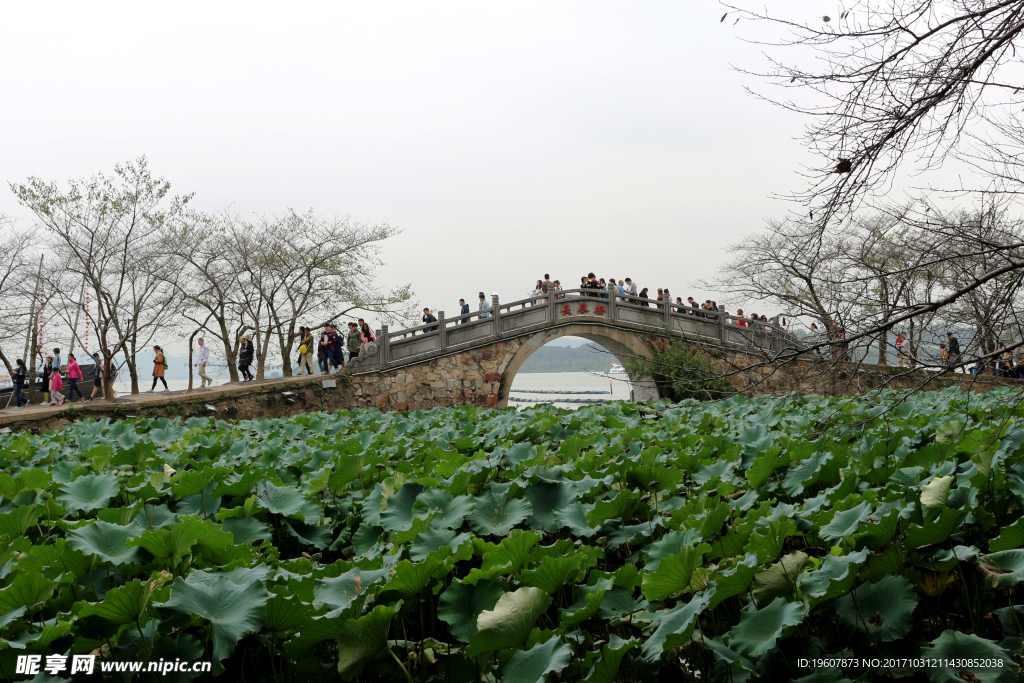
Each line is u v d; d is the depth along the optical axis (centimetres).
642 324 2228
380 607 232
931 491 311
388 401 2097
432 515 355
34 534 410
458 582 267
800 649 250
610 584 280
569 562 272
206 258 2252
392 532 378
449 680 261
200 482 425
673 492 433
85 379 2356
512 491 409
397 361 2111
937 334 494
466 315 2189
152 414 1705
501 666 249
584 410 990
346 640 229
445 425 862
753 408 899
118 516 354
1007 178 454
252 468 558
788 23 425
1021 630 268
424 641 269
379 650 238
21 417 1505
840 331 469
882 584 264
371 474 512
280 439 758
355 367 2078
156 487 453
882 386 469
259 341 2255
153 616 245
